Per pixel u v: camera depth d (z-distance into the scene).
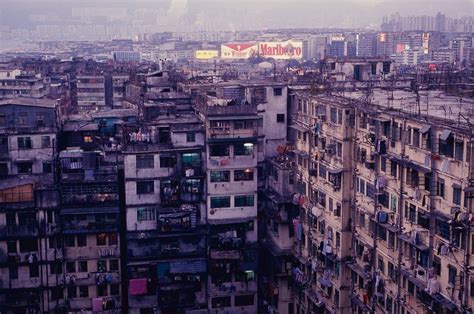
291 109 91.38
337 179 69.75
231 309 82.50
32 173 81.50
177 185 79.81
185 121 82.56
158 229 79.06
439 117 57.09
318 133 75.06
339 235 69.94
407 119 57.38
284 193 82.25
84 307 79.50
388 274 61.44
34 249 77.50
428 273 53.88
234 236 81.25
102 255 78.94
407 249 57.75
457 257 50.16
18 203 76.25
